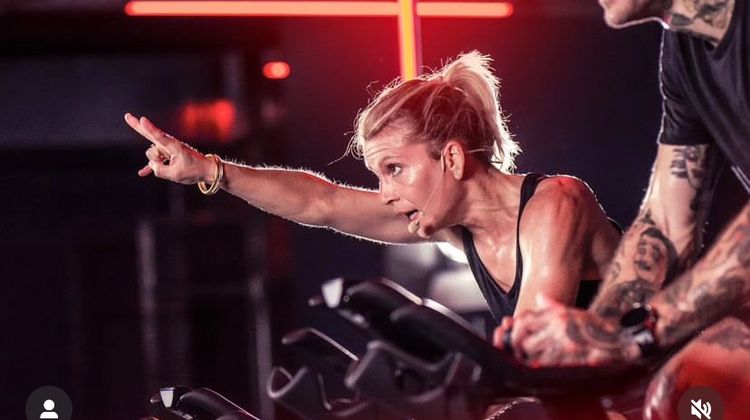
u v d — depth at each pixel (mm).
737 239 2109
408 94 2580
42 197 8180
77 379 8359
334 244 7426
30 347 8398
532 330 2000
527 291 2531
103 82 7758
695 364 2334
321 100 7379
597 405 1930
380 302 1801
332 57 7320
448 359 1811
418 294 6980
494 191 2619
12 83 7777
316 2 6969
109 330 8336
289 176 2898
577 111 7156
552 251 2535
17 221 8203
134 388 8344
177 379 7691
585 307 2635
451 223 2641
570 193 2588
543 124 7160
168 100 7711
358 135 2715
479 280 2725
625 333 2029
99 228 8227
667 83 2457
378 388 1832
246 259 7605
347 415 2225
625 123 7168
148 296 7676
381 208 2898
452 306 6836
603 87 7152
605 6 2297
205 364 7699
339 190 2920
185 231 7605
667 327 2082
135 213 8195
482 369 1812
